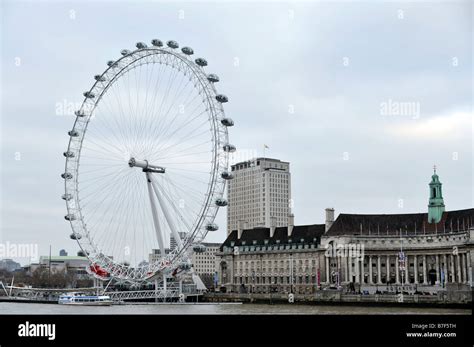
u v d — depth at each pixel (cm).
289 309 15962
